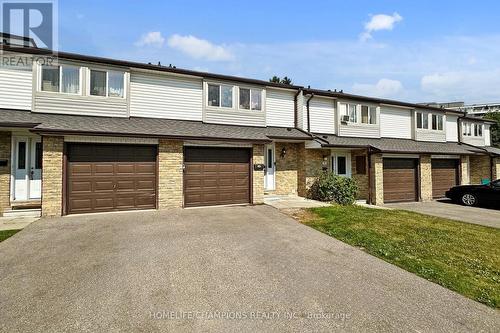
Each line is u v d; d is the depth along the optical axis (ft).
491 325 11.19
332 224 26.66
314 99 48.88
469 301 13.14
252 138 36.14
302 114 46.78
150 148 32.76
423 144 57.06
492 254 19.95
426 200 51.83
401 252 19.62
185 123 38.24
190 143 34.60
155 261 16.71
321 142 42.24
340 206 36.37
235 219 28.12
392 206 45.11
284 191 44.91
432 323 11.18
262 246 19.97
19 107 31.53
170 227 24.53
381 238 22.76
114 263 16.33
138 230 23.39
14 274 14.76
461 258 18.92
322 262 17.35
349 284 14.44
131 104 36.70
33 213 28.91
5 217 28.14
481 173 63.10
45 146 28.09
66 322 10.62
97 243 19.88
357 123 51.93
